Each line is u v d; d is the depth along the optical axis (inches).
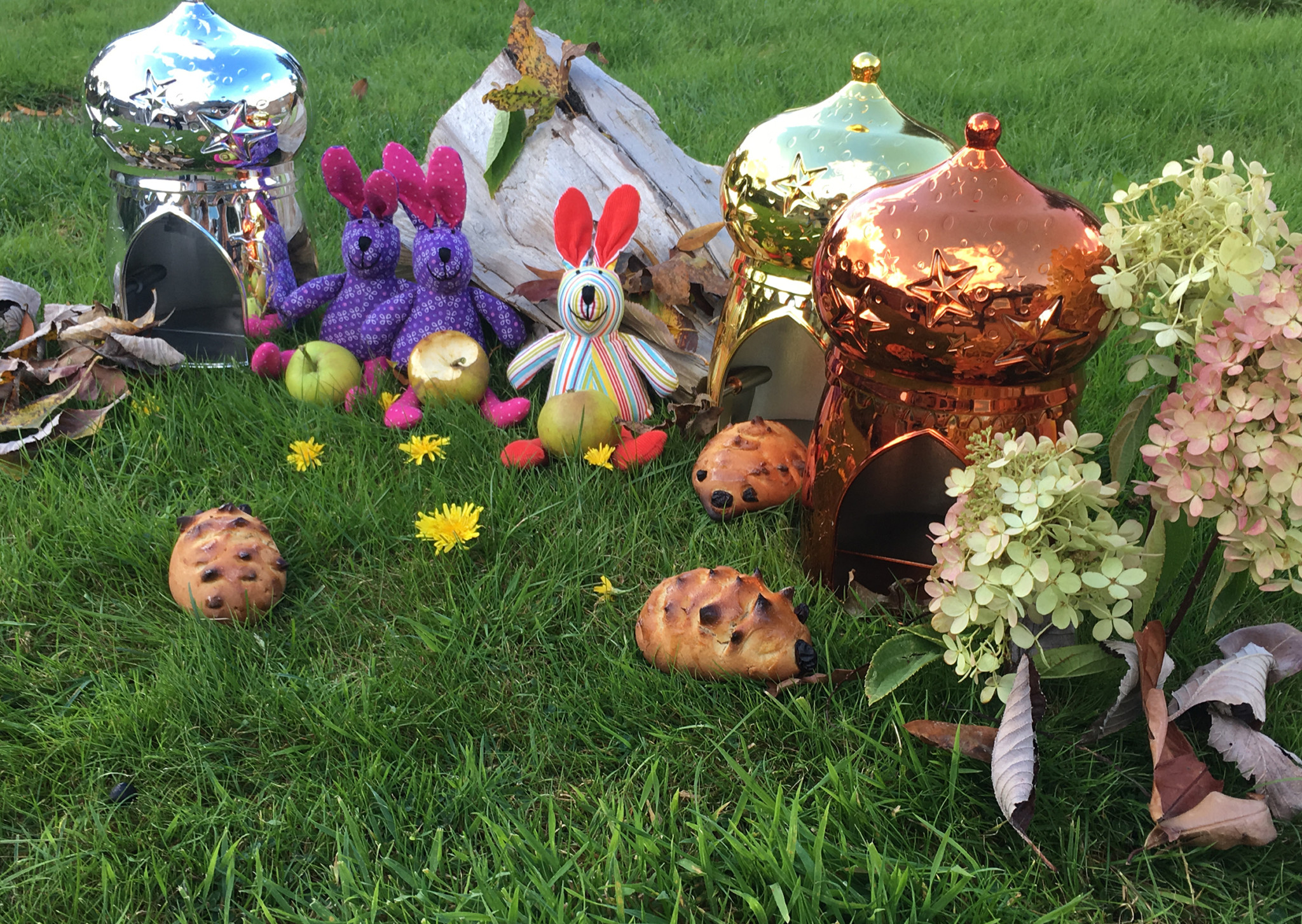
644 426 88.3
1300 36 212.2
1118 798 55.1
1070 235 56.9
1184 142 159.9
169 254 103.0
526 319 104.1
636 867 51.4
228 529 68.5
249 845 54.1
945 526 55.1
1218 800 50.0
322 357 93.0
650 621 63.5
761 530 78.5
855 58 80.4
